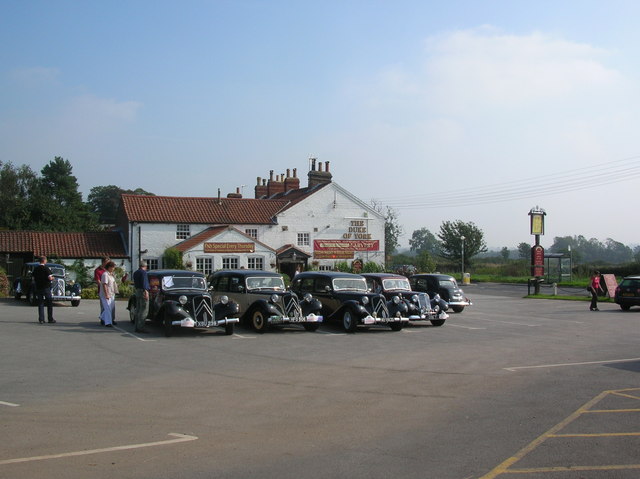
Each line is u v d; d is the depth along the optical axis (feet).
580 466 18.70
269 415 24.94
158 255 125.39
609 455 19.80
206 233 125.59
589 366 37.88
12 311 69.46
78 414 24.66
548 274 168.25
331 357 41.04
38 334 49.55
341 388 30.53
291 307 54.44
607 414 25.30
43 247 119.55
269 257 127.65
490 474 17.95
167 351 42.57
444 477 17.69
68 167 260.42
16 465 18.35
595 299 85.05
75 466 18.34
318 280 61.62
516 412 25.64
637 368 37.14
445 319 64.28
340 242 143.33
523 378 33.55
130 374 33.65
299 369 36.04
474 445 20.86
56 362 37.01
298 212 139.33
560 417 24.81
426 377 33.73
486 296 119.14
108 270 56.65
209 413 25.16
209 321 50.52
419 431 22.66
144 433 22.06
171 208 131.54
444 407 26.53
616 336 54.75
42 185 254.47
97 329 54.08
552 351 44.80
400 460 19.22
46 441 20.89
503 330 59.98
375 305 56.80
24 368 34.83
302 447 20.57
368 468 18.44
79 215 214.69
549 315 77.30
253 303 55.06
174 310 49.29
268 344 47.42
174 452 19.86
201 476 17.65
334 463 18.90
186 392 29.19
